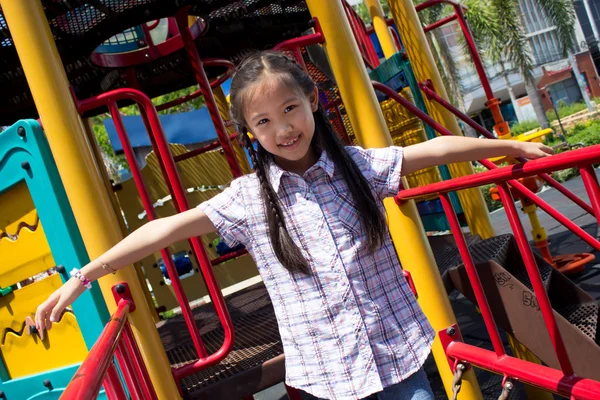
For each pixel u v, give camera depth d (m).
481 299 1.93
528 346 2.37
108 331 1.58
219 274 5.58
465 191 4.16
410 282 2.57
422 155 1.71
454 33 29.30
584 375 2.17
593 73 31.62
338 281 1.60
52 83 2.17
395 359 1.59
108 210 2.20
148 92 4.62
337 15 2.61
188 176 5.70
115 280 2.19
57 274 2.55
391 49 4.91
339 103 4.94
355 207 1.65
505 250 2.86
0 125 4.28
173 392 2.21
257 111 1.57
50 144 2.19
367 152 1.76
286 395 4.43
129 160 2.38
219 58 4.34
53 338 2.63
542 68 31.02
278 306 1.69
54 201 2.38
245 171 5.65
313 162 1.74
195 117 9.55
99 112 4.36
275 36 4.34
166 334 3.90
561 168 1.36
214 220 1.72
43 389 2.68
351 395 1.58
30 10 2.19
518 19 22.30
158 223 1.70
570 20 23.94
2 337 2.84
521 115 29.38
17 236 2.64
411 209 2.54
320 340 1.62
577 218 7.35
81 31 2.94
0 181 2.54
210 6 2.99
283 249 1.61
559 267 4.93
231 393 2.34
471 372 2.43
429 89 4.02
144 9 2.81
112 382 1.44
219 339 3.13
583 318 2.47
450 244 3.89
